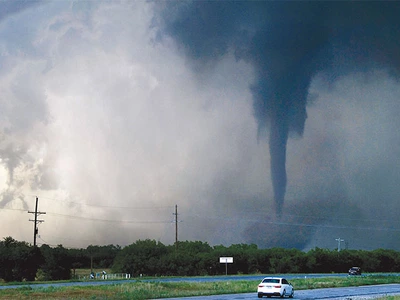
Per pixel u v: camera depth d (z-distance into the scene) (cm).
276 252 15238
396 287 7156
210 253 14262
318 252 15475
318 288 6800
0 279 10525
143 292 5203
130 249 14075
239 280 8725
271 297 4866
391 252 17312
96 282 8175
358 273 12350
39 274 11500
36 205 10994
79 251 18562
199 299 4441
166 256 13688
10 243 10894
